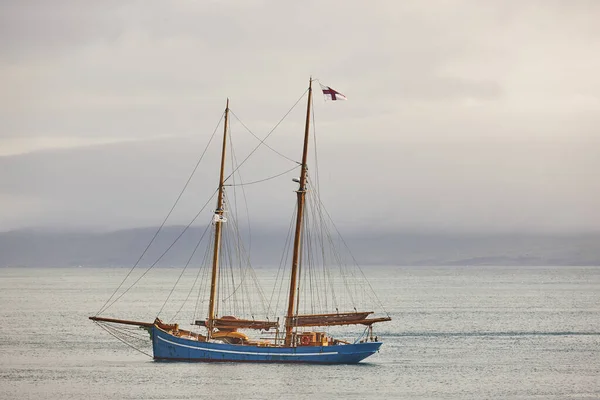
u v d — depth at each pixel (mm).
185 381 181250
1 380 186750
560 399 170750
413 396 171625
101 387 176875
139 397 166250
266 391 171875
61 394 169875
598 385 187375
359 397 169125
